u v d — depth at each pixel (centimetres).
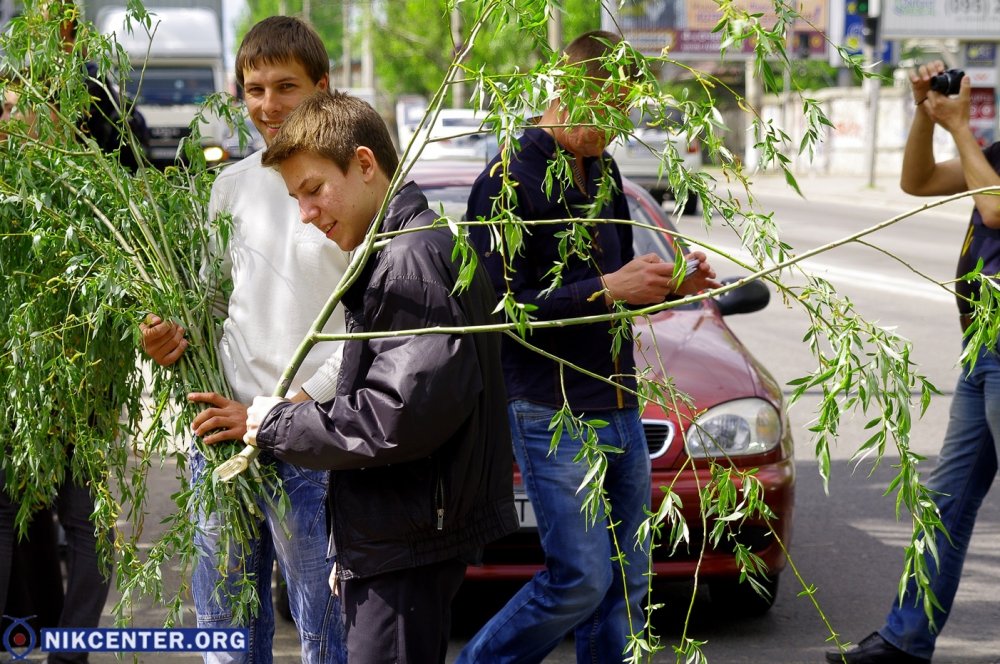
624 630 461
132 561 396
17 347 382
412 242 321
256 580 408
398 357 310
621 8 333
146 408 432
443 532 328
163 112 2695
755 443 581
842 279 1886
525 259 431
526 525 562
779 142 317
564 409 340
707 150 330
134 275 385
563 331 437
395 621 330
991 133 3288
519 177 429
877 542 755
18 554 522
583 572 438
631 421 449
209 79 2827
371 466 318
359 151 328
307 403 323
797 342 1400
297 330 386
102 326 394
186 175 441
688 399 361
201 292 404
